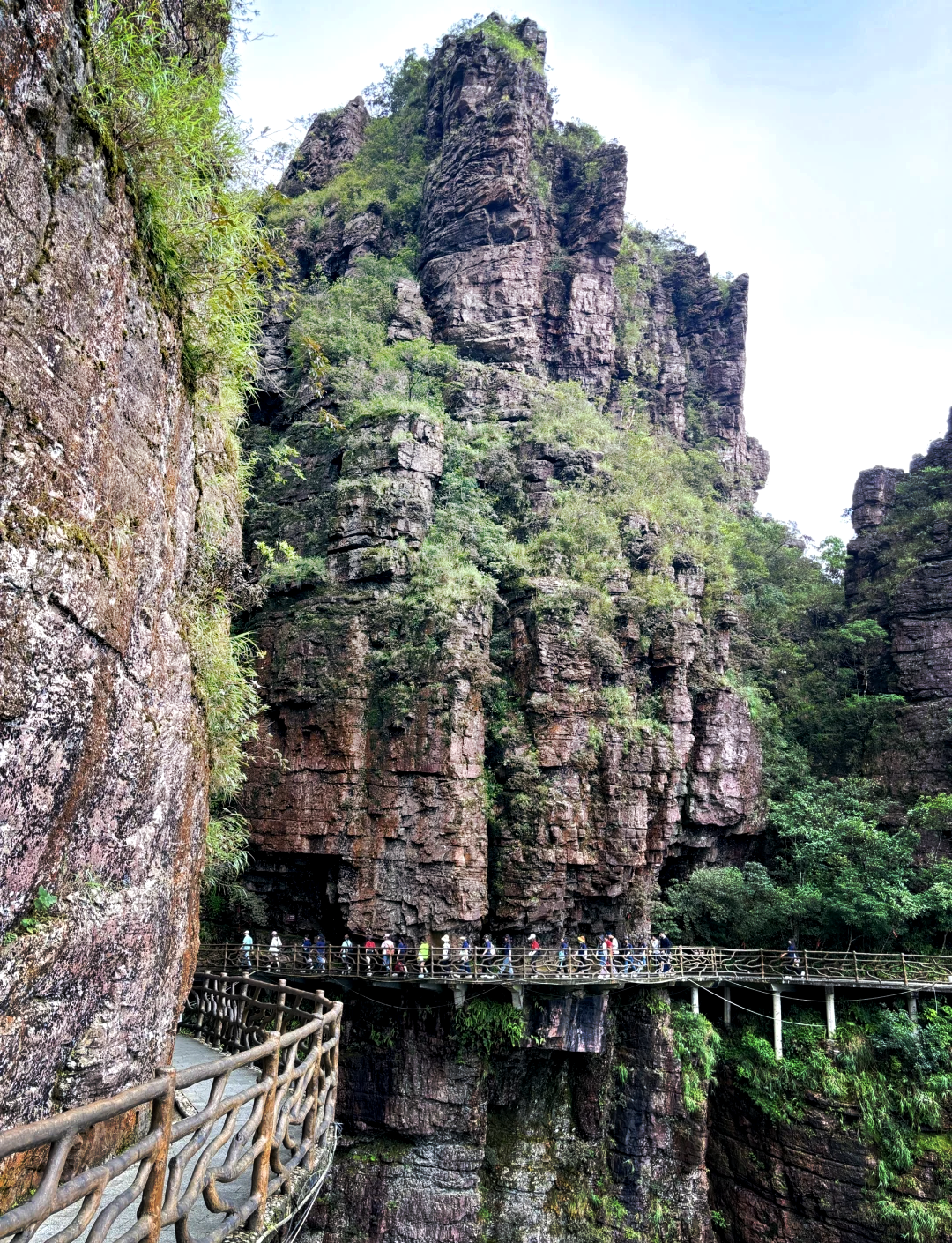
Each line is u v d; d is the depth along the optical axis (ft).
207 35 31.07
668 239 194.08
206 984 44.19
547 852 84.89
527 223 135.54
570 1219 79.77
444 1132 77.30
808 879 96.99
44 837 15.24
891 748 111.55
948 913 88.74
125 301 18.28
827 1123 78.79
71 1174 17.52
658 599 103.30
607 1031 84.64
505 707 91.30
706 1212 79.51
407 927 80.64
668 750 95.66
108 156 17.33
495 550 99.35
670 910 96.22
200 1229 19.49
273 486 105.70
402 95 178.40
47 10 14.65
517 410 117.60
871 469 143.95
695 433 175.11
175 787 22.17
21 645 13.97
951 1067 78.13
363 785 84.89
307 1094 22.71
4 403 13.58
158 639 20.76
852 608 132.57
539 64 159.84
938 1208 72.54
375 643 89.97
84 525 16.20
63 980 16.02
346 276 135.44
